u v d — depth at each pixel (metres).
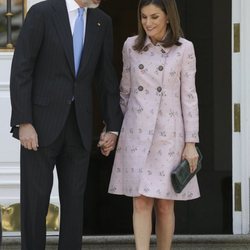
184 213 21.73
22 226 14.31
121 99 14.88
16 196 17.97
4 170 17.94
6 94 18.03
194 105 14.47
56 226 18.03
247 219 18.53
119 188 14.76
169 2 14.19
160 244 14.99
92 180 23.92
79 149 14.40
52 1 14.17
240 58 18.53
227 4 26.09
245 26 18.48
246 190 18.53
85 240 17.58
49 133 14.02
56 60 14.01
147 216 14.70
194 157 14.40
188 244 17.64
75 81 14.13
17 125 13.85
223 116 26.25
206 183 24.34
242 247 17.70
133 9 26.41
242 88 18.53
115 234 19.45
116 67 26.16
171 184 14.31
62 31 14.01
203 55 26.31
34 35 13.91
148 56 14.41
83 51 14.19
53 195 18.06
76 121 14.22
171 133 14.34
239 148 18.58
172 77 14.31
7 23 18.19
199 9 25.98
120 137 14.72
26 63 13.86
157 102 14.33
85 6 14.20
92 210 22.11
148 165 14.36
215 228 20.50
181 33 14.60
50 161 14.26
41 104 14.04
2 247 17.33
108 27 14.69
